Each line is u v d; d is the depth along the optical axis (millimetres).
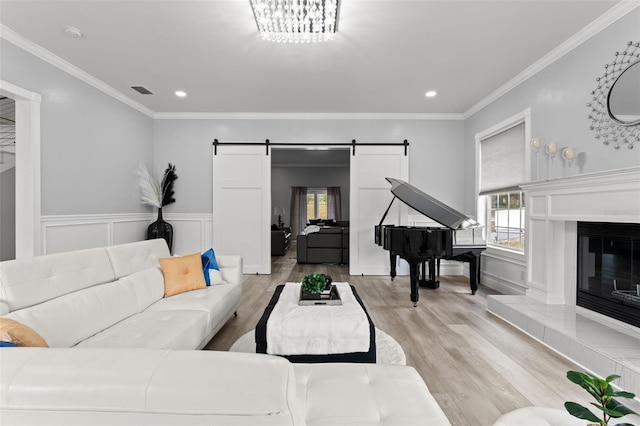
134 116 4605
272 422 615
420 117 5105
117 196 4230
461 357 2295
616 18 2400
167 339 1733
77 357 675
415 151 5145
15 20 2582
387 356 2297
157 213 5152
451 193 5137
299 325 1950
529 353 2359
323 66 3416
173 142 5148
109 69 3492
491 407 1715
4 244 4270
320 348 1931
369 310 3389
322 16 2484
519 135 3727
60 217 3279
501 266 4102
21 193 2961
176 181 5164
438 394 1833
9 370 651
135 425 622
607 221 2309
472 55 3158
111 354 682
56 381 632
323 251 6371
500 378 2008
